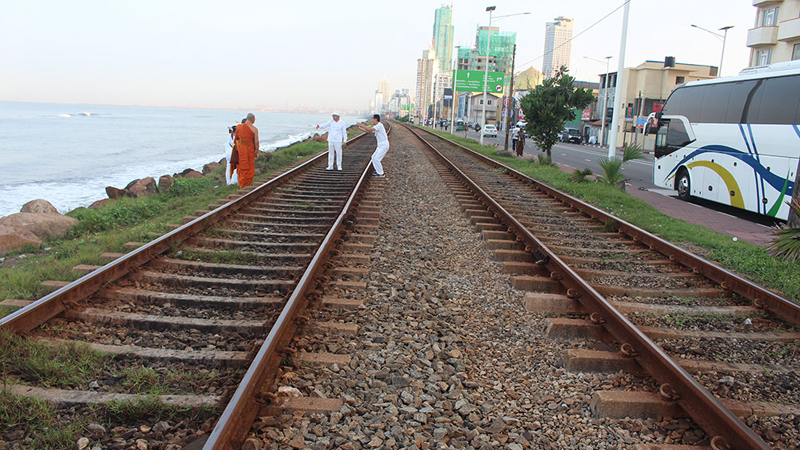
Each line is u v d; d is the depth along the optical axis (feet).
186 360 12.73
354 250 23.44
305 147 85.30
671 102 57.88
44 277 18.63
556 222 32.78
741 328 17.16
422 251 24.49
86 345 12.81
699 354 15.07
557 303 17.74
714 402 10.61
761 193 42.75
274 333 12.61
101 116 503.20
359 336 15.12
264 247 23.22
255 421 10.62
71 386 11.55
